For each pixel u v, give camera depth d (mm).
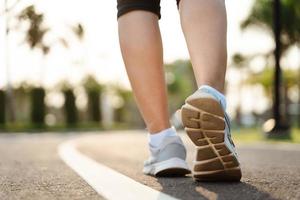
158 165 1980
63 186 1733
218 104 1607
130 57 1898
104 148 5480
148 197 1476
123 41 1901
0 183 1842
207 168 1724
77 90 35438
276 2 9430
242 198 1435
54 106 39438
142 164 2738
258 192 1542
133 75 1921
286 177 1976
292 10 25031
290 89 31484
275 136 8859
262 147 5703
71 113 31453
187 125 1671
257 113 35781
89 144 6867
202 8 1749
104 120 42031
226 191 1564
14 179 1970
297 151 4723
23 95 37312
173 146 1971
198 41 1730
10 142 7945
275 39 9250
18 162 2928
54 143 7254
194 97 1622
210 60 1711
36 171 2309
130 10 1889
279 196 1469
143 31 1880
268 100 32688
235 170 1723
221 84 1720
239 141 8141
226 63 1753
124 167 2504
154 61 1895
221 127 1634
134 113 50688
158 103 1959
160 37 1916
